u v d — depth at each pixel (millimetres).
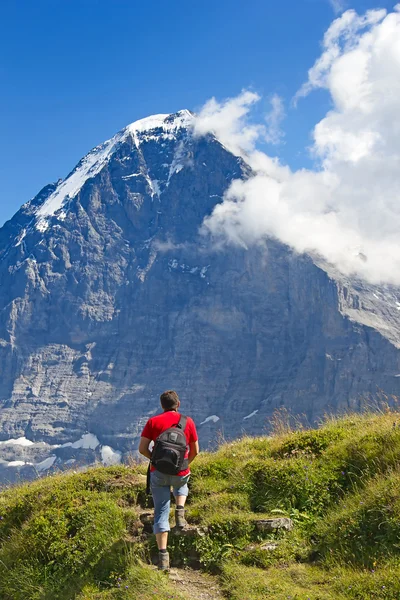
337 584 8688
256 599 8680
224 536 10586
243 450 14359
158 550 10352
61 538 11305
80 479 13375
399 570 8484
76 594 9938
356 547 9547
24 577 10734
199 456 14641
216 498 11820
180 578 9797
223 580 9570
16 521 12719
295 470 12086
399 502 9734
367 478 11375
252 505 11711
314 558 9883
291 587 8875
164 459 10016
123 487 12758
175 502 11656
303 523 10852
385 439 12227
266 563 9797
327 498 11367
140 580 9547
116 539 10953
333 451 12688
